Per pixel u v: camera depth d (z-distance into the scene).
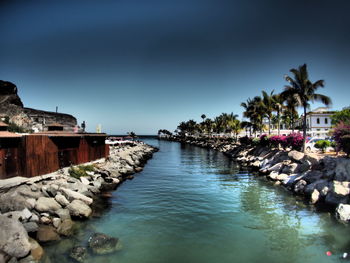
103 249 9.41
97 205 15.17
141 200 16.58
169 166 35.72
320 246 10.18
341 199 14.92
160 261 8.86
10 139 13.92
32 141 14.88
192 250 9.74
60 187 14.39
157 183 22.52
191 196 17.75
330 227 12.07
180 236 10.98
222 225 12.32
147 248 9.80
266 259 9.16
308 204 15.79
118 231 11.35
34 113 41.41
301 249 9.92
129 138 85.50
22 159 14.47
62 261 8.47
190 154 58.44
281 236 11.12
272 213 14.10
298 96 27.95
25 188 12.82
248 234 11.30
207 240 10.65
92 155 24.67
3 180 13.23
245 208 15.00
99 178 21.00
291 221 12.88
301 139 27.89
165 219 13.02
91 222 12.31
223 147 67.00
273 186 21.19
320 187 16.91
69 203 13.05
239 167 34.31
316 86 28.14
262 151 37.09
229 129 81.56
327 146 26.59
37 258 8.41
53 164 17.20
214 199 16.98
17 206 10.89
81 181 18.02
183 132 168.50
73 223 11.87
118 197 17.27
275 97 43.34
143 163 39.28
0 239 7.70
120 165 28.91
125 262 8.66
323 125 52.75
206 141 98.94
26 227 9.69
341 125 19.80
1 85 38.47
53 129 21.06
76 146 21.03
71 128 44.88
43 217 11.09
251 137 51.19
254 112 50.53
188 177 25.92
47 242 9.73
